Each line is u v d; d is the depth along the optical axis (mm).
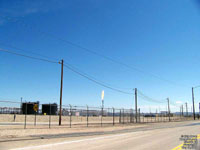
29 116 40719
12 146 11445
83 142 13398
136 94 46625
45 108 49219
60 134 18828
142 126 32406
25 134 17734
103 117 56281
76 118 48062
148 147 11500
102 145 12109
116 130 24547
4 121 33938
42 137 15930
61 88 31188
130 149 10750
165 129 25828
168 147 11547
